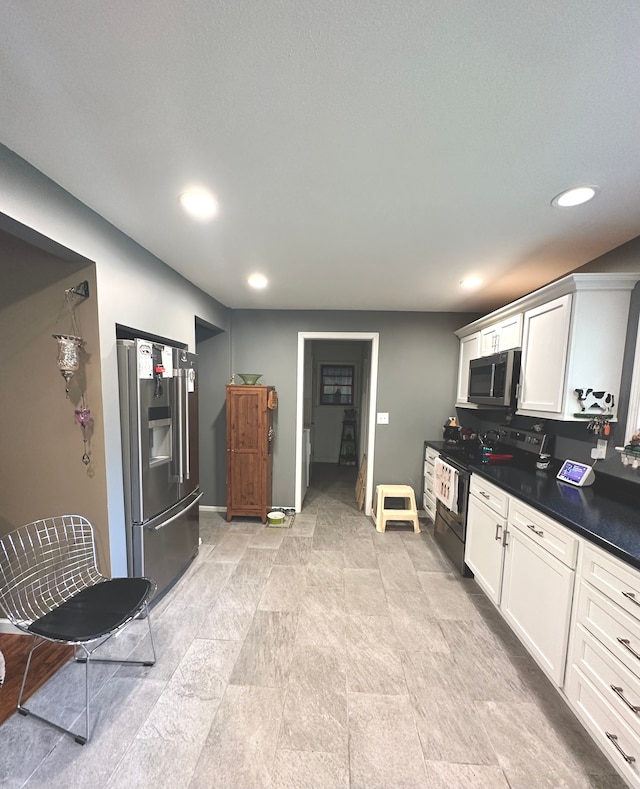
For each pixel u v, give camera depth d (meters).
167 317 2.49
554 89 0.95
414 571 2.73
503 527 2.09
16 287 1.83
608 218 1.69
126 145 1.22
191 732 1.42
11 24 0.80
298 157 1.27
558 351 2.07
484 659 1.85
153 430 2.25
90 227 1.71
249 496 3.62
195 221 1.80
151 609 2.21
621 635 1.24
